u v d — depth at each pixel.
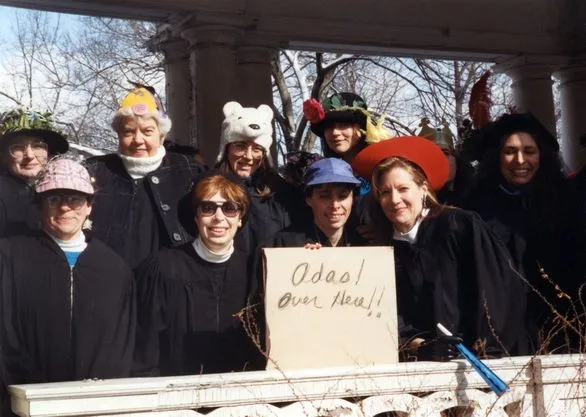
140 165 4.71
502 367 3.45
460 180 5.13
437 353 3.61
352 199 4.54
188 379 3.09
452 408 3.43
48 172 3.97
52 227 3.92
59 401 2.89
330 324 3.37
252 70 9.67
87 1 8.73
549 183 4.69
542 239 4.56
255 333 3.80
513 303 3.90
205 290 4.00
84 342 3.79
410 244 3.99
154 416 3.01
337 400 3.22
